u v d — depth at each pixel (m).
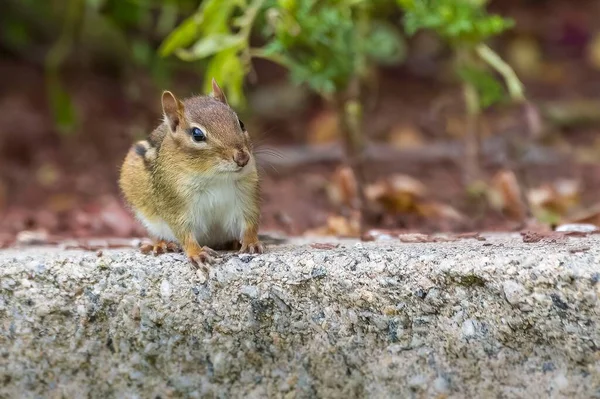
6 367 7.90
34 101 17.81
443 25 10.47
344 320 7.47
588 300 6.86
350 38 10.91
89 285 7.78
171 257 7.93
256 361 7.66
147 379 7.82
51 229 12.62
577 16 21.28
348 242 8.84
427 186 13.90
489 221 11.88
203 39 11.05
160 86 15.38
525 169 14.25
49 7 16.92
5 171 15.24
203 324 7.67
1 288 7.82
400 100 17.97
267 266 7.58
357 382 7.49
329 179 14.38
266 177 14.62
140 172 8.87
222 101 8.99
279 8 10.23
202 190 8.40
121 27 15.66
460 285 7.21
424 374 7.34
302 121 17.30
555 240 8.01
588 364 6.96
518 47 19.75
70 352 7.85
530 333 7.08
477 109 12.79
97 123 16.88
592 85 18.44
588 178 14.23
